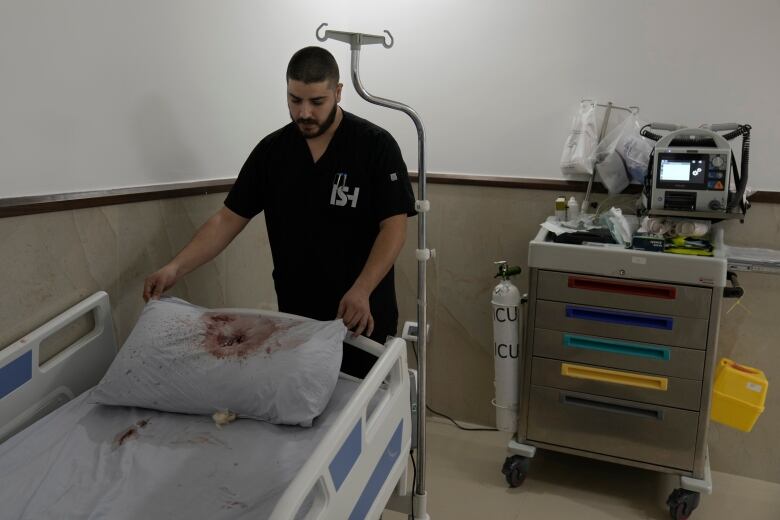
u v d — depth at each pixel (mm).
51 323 1478
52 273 1518
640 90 2332
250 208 1869
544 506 2264
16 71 1411
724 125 2074
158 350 1415
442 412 2900
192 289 2039
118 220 1698
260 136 2318
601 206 2406
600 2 2318
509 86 2496
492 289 2682
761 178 2254
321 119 1645
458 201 2639
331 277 1838
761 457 2443
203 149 2039
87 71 1590
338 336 1470
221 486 1173
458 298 2742
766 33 2150
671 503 2141
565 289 2119
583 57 2379
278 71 2365
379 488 1386
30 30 1435
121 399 1397
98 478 1192
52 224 1506
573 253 2066
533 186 2496
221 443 1298
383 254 1668
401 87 2656
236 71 2148
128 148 1741
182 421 1377
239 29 2137
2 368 1347
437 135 2643
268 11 2264
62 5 1505
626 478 2426
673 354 2045
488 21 2477
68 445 1287
